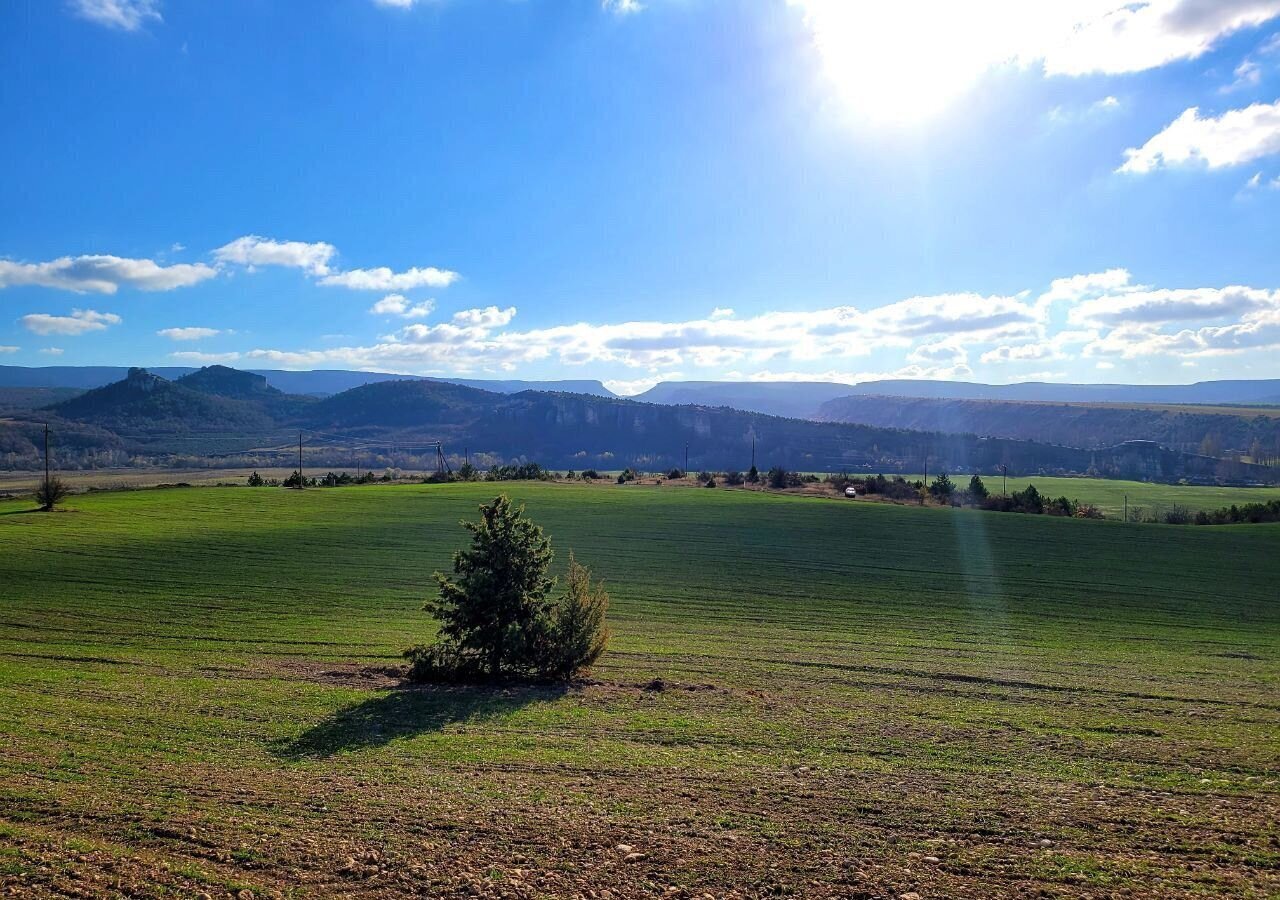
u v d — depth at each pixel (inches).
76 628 1211.9
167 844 410.0
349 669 946.1
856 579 1830.7
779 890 379.9
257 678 891.4
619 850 419.2
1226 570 2037.4
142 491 3484.3
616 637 1210.0
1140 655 1166.3
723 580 1788.9
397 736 655.8
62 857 387.2
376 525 2517.2
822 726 724.0
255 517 2679.6
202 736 640.4
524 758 600.7
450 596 884.0
